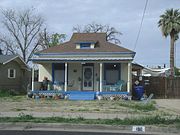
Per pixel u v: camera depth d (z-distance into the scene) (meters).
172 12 55.03
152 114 20.05
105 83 35.12
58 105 25.98
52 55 36.12
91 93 33.78
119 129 15.40
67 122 16.09
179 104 28.64
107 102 29.70
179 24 54.38
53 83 35.72
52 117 17.38
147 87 38.31
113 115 19.11
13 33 64.69
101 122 16.09
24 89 43.91
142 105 25.22
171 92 38.16
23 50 64.69
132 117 17.53
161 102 30.75
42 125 15.81
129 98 33.22
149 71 63.41
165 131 15.08
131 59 33.81
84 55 35.72
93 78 35.72
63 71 36.31
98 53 35.56
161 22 55.69
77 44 36.81
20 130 14.91
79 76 35.97
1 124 15.97
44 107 24.08
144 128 15.24
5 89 40.06
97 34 38.78
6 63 41.34
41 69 36.59
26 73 45.28
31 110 21.77
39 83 35.34
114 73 35.38
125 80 35.16
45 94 34.47
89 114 19.50
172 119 16.89
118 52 35.28
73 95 33.78
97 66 35.78
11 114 19.19
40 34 65.12
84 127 15.57
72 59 34.66
